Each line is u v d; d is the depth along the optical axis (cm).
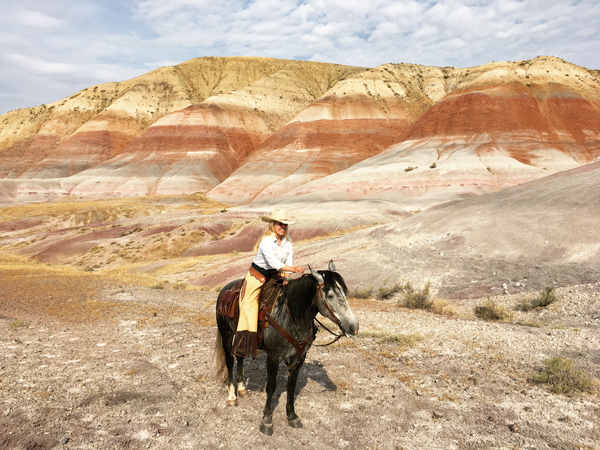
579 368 695
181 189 14275
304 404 559
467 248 2072
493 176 10212
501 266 1786
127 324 1016
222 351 552
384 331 949
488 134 12988
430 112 14575
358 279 2106
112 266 5209
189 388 605
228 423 503
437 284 1781
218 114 17875
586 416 525
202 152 16338
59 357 730
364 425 504
